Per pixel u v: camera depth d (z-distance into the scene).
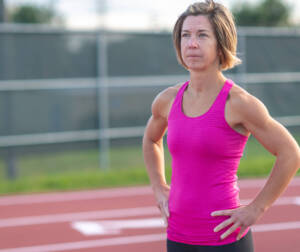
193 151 3.01
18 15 27.50
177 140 3.06
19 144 12.08
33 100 12.20
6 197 10.25
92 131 12.72
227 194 3.03
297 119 14.55
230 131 2.98
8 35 11.95
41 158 12.34
